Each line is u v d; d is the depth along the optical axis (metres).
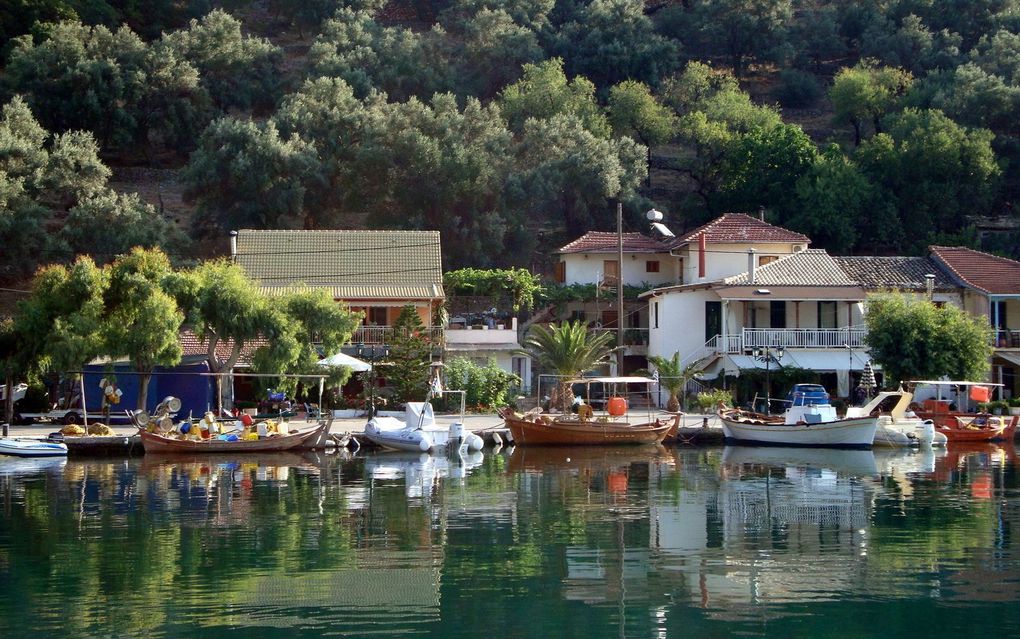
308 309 66.00
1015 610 26.52
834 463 54.81
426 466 53.41
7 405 61.75
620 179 111.62
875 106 136.12
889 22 162.00
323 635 24.80
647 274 95.69
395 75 132.88
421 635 24.75
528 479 48.22
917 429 62.19
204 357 69.94
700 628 25.28
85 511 39.50
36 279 63.97
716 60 166.62
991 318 82.75
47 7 133.62
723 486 45.91
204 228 103.75
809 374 76.88
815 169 111.00
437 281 82.25
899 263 86.88
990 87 124.81
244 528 36.28
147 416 59.16
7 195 91.44
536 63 142.25
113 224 93.44
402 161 105.38
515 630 25.12
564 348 70.12
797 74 159.25
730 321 80.69
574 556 32.09
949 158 110.81
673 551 32.72
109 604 27.09
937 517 38.19
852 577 29.62
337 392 74.69
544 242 113.06
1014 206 118.88
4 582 29.12
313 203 105.56
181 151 123.31
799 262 84.00
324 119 110.12
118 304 62.03
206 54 130.25
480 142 109.75
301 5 161.50
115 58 121.25
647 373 81.69
